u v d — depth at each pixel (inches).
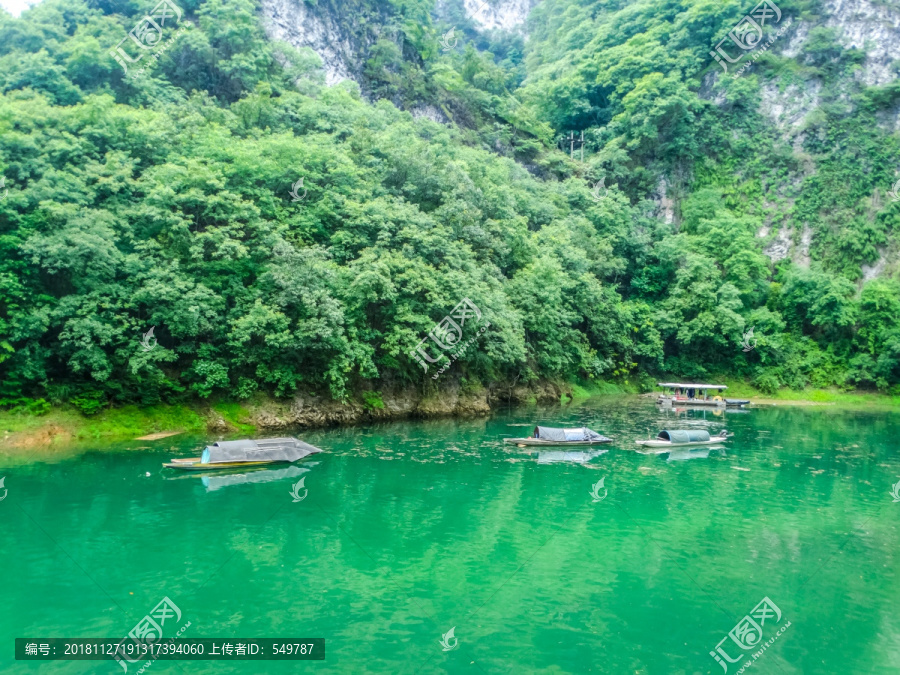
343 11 2327.8
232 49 1808.6
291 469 820.6
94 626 414.0
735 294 2101.4
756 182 2586.1
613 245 2204.7
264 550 548.4
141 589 467.8
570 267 1791.3
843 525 645.3
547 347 1622.8
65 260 911.0
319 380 1158.3
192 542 561.9
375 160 1441.9
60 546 546.0
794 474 863.1
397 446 977.5
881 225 2400.3
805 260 2440.9
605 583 497.0
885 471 896.3
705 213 2461.9
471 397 1423.5
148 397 1013.2
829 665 390.6
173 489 715.4
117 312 981.8
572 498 719.1
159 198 1033.5
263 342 1093.1
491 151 2406.5
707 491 764.0
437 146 1631.4
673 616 445.1
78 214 954.7
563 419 1346.0
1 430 875.4
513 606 455.2
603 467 874.1
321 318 1065.5
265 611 438.3
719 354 2214.6
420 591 474.6
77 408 964.0
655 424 1302.9
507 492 738.2
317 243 1230.3
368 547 560.7
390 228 1263.5
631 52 2874.0
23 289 911.0
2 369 925.2
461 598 464.8
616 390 1999.3
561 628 423.8
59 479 735.1
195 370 1025.5
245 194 1192.2
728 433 1177.4
